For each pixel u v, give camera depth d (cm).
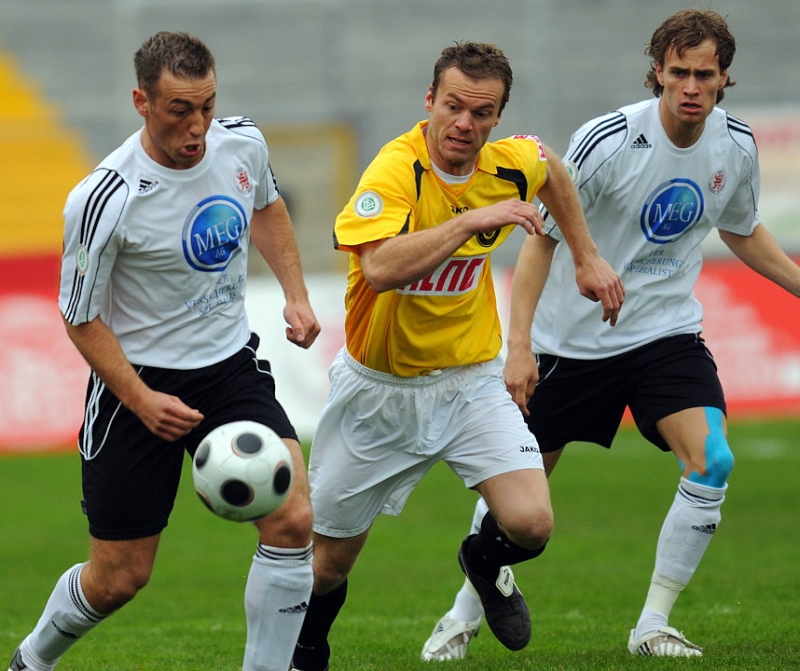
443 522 4522
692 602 2845
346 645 2397
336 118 9656
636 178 2191
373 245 1719
